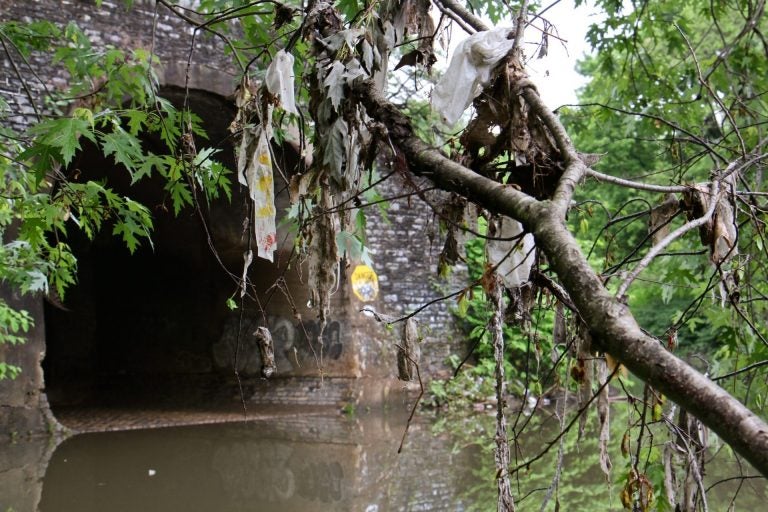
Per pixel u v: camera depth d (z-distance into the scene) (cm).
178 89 906
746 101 414
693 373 102
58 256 444
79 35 371
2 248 423
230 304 259
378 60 221
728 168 199
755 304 420
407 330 223
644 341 108
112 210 358
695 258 448
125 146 290
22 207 343
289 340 1118
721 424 96
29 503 523
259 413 1023
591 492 518
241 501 532
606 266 250
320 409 1051
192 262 1252
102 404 1146
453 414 1016
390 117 195
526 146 189
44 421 805
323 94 211
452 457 684
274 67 218
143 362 1309
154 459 698
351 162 209
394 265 1108
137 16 885
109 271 1352
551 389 219
